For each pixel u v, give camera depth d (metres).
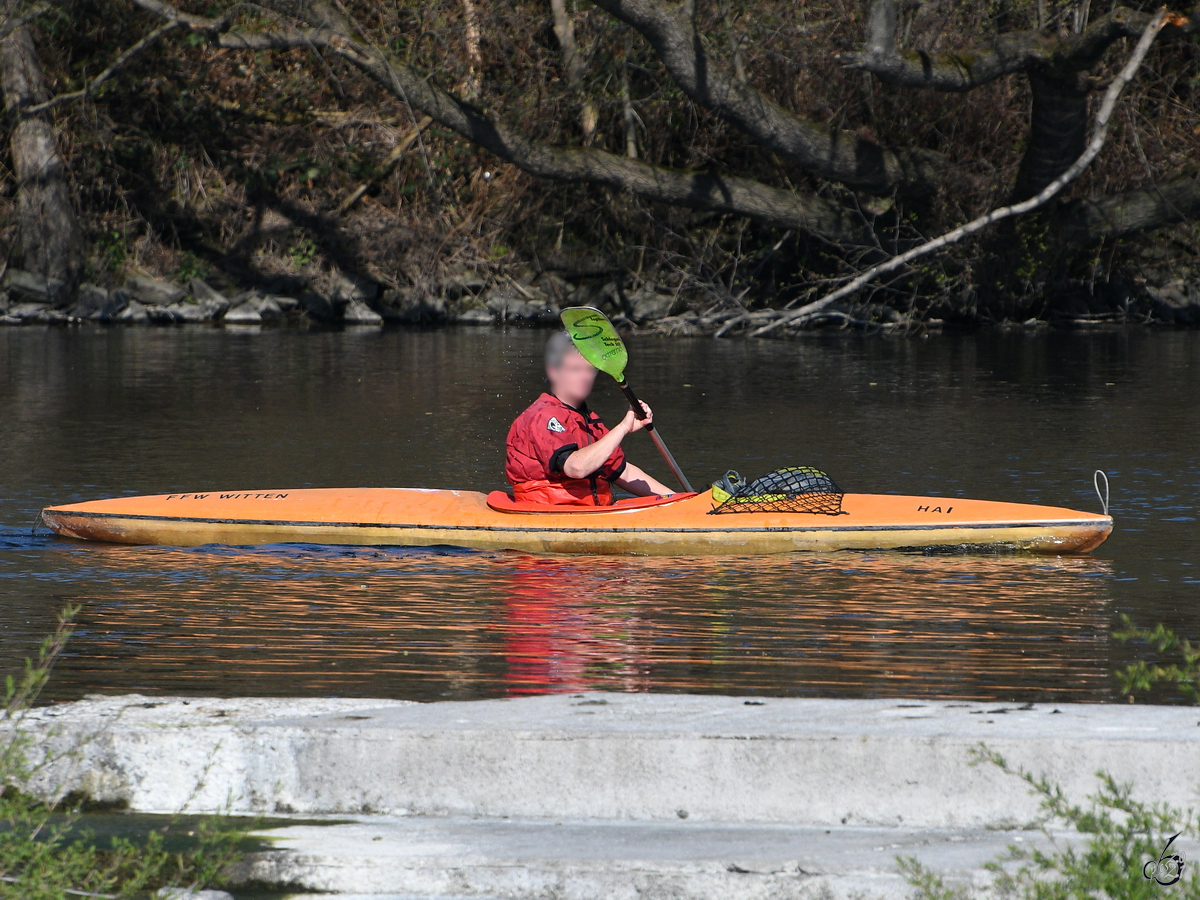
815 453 29.50
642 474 22.25
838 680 13.47
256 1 59.53
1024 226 67.31
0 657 14.34
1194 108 70.19
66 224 74.06
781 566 19.22
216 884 8.65
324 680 13.49
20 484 25.66
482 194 77.88
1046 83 58.75
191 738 9.81
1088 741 9.12
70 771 9.84
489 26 70.50
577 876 8.42
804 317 65.75
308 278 76.94
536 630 15.60
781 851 8.66
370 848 8.83
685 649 14.75
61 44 76.31
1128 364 51.34
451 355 55.25
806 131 63.28
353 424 34.47
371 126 78.81
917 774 9.25
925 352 57.53
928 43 63.19
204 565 19.47
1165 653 14.48
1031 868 8.27
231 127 79.06
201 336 64.69
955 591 17.58
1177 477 26.34
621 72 71.19
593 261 76.94
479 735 9.58
